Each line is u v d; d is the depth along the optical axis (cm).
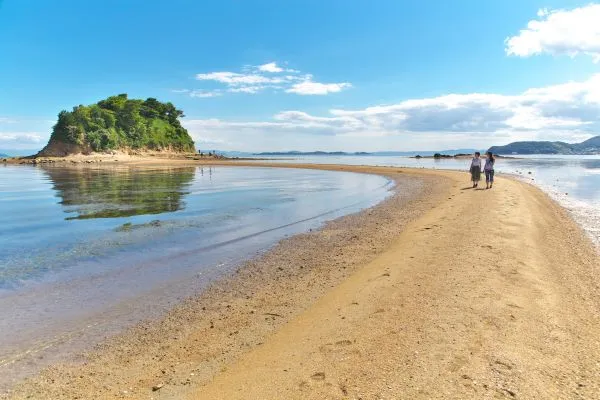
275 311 789
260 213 2022
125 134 11856
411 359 541
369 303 760
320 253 1229
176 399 499
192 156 12825
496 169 6166
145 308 817
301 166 7638
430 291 792
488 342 578
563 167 6825
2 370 587
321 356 572
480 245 1127
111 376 566
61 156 10006
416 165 8300
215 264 1124
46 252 1241
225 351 630
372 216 1892
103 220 1792
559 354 550
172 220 1798
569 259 1052
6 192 3025
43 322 750
